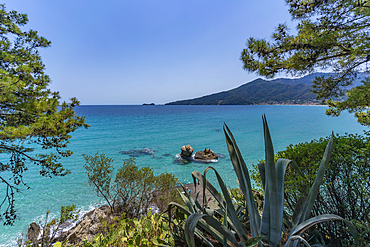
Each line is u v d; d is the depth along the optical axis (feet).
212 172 69.46
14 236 33.22
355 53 13.58
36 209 43.21
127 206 24.21
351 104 15.20
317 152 9.26
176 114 479.41
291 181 9.05
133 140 146.10
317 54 14.87
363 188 7.28
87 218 25.30
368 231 5.22
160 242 6.91
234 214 6.44
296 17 18.04
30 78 19.93
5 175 69.00
